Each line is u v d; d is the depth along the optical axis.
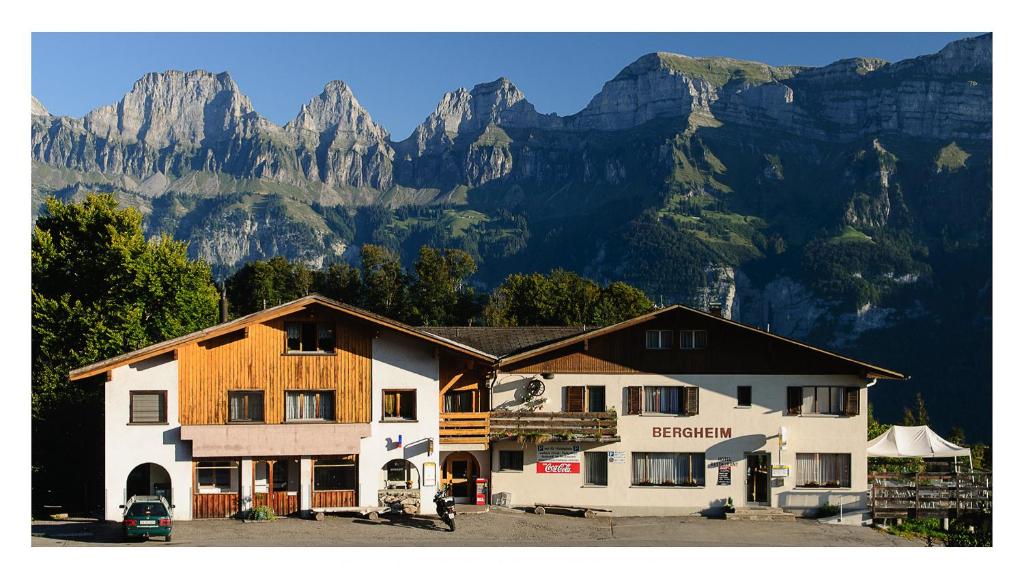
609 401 52.53
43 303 64.50
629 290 126.81
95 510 51.31
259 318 47.44
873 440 55.81
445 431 49.97
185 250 75.38
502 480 52.09
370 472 48.56
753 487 52.31
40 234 67.75
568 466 52.22
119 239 68.44
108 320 66.38
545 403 52.44
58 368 57.47
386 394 49.06
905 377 51.72
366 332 49.03
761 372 52.53
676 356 52.72
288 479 48.06
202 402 47.25
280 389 48.00
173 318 71.69
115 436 46.59
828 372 52.41
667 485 52.19
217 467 47.50
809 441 52.16
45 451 54.94
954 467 58.72
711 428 52.34
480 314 144.75
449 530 45.19
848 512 51.44
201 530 44.22
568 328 59.84
